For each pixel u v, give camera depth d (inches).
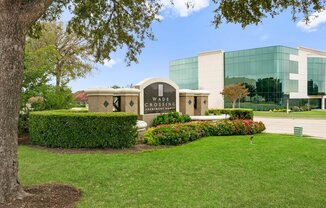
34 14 162.2
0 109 154.9
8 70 155.6
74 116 335.3
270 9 250.1
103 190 182.5
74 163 253.8
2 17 154.1
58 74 765.9
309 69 1803.6
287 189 187.9
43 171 228.1
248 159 272.2
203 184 196.9
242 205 159.9
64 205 154.5
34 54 490.3
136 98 481.1
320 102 1905.8
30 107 481.7
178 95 574.9
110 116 333.4
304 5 240.1
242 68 1729.8
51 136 344.2
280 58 1592.0
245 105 1715.1
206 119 545.3
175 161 261.4
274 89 1596.9
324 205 160.9
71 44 948.6
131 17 316.5
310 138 445.1
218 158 275.6
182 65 2080.5
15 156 160.9
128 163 252.2
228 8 259.1
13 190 158.7
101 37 323.9
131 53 337.4
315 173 227.1
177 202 163.2
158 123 495.8
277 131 608.7
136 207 155.2
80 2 296.4
